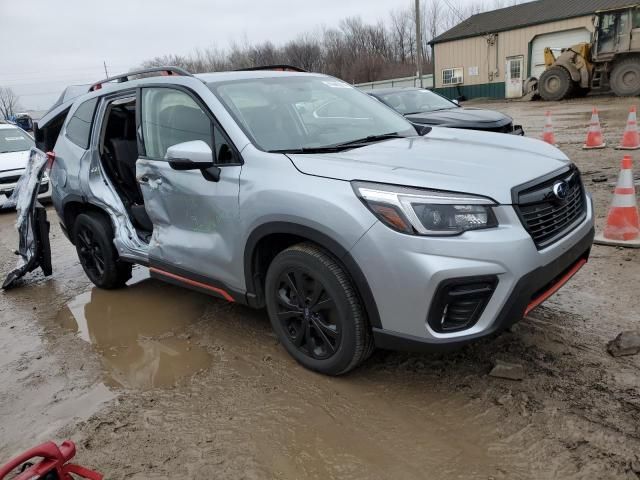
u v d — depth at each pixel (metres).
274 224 2.89
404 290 2.49
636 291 3.74
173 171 3.51
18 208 5.07
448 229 2.44
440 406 2.70
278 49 55.94
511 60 26.45
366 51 55.00
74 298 4.68
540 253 2.56
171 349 3.54
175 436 2.64
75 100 4.86
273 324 3.21
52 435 2.73
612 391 2.68
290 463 2.39
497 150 3.15
